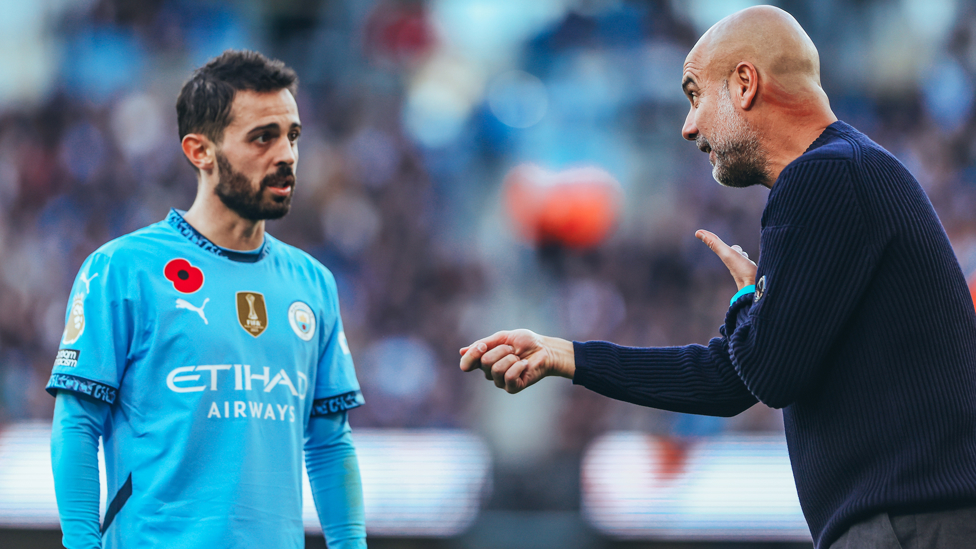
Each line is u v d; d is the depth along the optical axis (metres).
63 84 38.59
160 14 40.31
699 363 7.61
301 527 8.05
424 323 32.91
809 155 6.78
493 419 24.94
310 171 36.72
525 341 7.58
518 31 41.72
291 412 8.02
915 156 36.94
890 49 39.31
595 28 40.00
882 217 6.54
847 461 6.64
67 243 34.31
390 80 40.22
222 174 7.91
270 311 8.08
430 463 23.11
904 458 6.43
